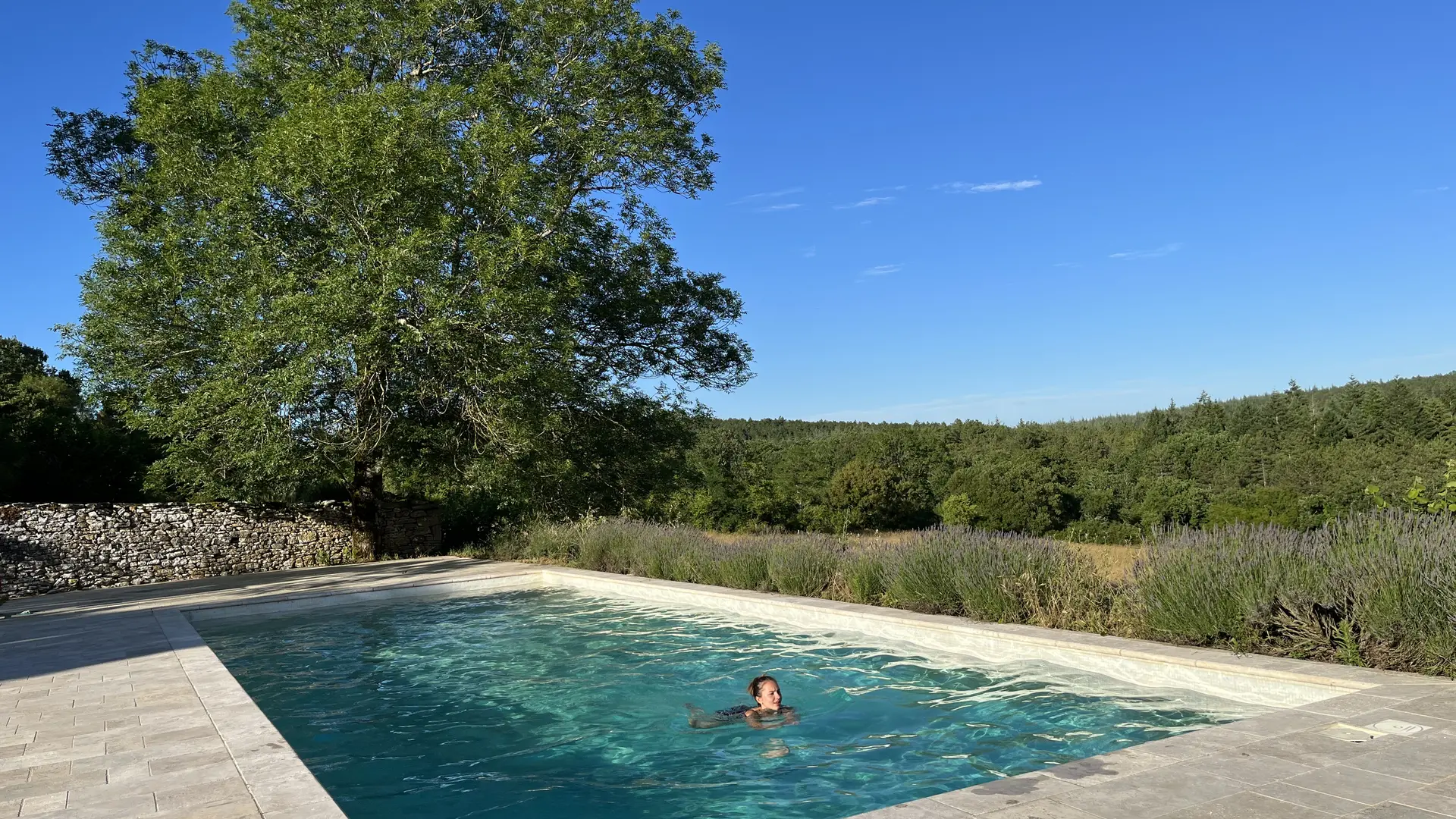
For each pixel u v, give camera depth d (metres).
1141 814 3.22
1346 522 6.89
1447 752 3.88
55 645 8.91
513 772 5.21
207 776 4.23
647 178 20.67
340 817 3.63
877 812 3.33
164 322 17.52
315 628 10.98
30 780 4.23
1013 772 4.82
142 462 22.19
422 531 21.98
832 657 8.06
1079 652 6.94
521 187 16.59
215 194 16.81
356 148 15.04
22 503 17.09
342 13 18.39
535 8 19.55
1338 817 3.14
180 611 11.70
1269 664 5.95
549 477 19.28
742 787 4.82
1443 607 5.36
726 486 52.62
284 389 15.02
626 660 8.39
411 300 15.58
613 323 20.97
